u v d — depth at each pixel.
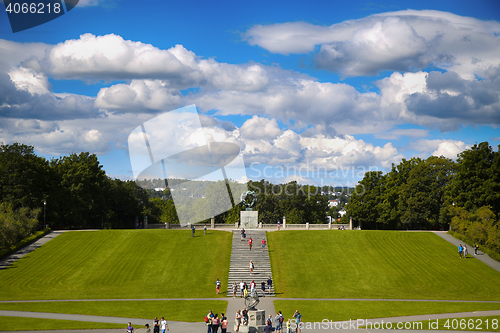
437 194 105.00
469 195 85.56
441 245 78.00
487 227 76.50
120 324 41.25
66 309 48.09
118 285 61.38
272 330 39.06
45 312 46.28
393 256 72.69
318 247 76.38
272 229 87.31
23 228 75.69
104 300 53.66
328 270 67.62
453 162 106.44
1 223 70.94
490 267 68.31
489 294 58.50
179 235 80.69
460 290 60.28
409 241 79.56
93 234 81.38
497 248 73.81
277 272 67.25
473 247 77.38
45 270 65.38
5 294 56.16
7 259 69.19
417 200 104.38
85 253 72.12
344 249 75.44
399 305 51.50
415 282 63.25
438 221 105.31
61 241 77.44
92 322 41.78
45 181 93.69
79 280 62.47
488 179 83.81
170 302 53.22
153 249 74.00
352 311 48.22
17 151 95.12
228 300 55.09
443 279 64.12
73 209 96.75
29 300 53.00
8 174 88.62
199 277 64.62
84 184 101.50
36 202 89.44
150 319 44.12
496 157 84.06
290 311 48.44
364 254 73.44
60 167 103.62
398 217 111.12
